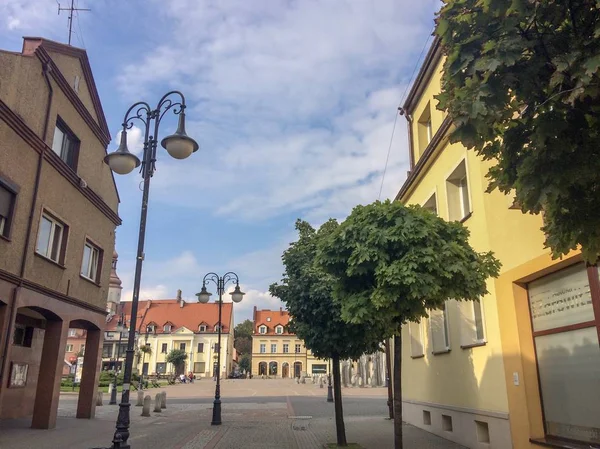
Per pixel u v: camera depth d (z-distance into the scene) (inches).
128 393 302.4
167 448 480.1
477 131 184.2
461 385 466.9
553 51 178.4
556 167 172.1
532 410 365.1
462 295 318.0
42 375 589.0
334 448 461.1
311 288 451.8
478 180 440.8
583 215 184.7
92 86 689.0
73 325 716.0
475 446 433.4
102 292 737.0
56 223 598.5
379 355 1990.7
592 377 313.7
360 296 327.0
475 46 189.3
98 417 750.5
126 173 350.6
